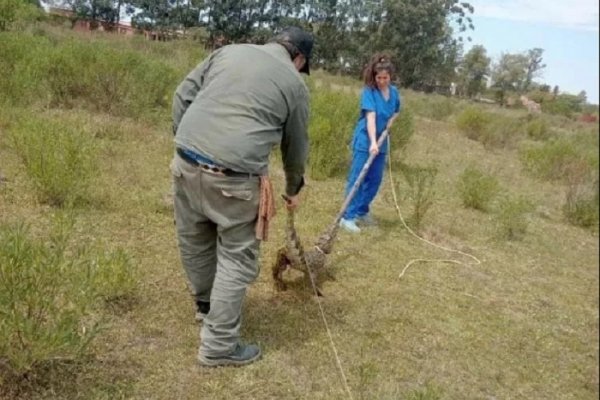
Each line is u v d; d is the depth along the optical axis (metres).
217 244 3.35
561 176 10.52
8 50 9.45
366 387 3.40
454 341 4.12
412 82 40.38
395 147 9.66
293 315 4.07
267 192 3.18
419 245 5.94
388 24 36.53
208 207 3.16
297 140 3.29
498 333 4.36
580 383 3.86
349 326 4.07
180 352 3.43
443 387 3.56
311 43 3.39
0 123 7.24
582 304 5.16
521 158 11.82
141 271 4.27
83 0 34.50
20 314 2.78
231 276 3.24
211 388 3.18
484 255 6.01
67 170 5.21
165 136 8.41
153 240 4.86
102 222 5.01
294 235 4.20
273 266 4.32
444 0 37.00
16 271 2.81
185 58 16.12
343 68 36.75
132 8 34.16
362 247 5.60
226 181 3.06
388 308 4.43
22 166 6.00
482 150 13.38
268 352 3.57
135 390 3.06
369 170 5.88
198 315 3.73
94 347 3.34
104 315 3.64
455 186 8.66
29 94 8.46
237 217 3.16
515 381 3.77
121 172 6.44
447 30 38.44
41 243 3.13
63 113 8.44
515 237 6.79
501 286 5.28
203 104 3.09
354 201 5.93
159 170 6.79
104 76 9.25
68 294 3.12
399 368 3.67
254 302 4.15
